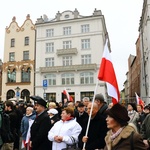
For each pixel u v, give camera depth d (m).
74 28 39.66
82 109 6.24
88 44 38.78
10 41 42.75
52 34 40.88
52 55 40.09
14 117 7.98
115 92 4.53
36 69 40.38
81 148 4.71
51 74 39.50
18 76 41.22
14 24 43.03
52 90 38.91
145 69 34.59
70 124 4.89
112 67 4.70
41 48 40.84
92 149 4.43
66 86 38.22
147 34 29.91
